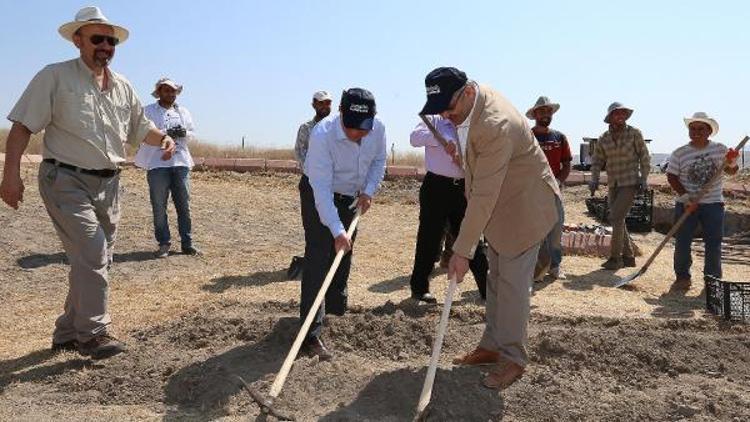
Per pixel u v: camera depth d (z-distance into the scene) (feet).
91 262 18.03
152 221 37.11
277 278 28.40
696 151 27.55
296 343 15.30
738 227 47.70
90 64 18.31
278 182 50.03
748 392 16.81
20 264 29.01
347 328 19.25
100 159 18.37
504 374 16.26
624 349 18.58
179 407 15.99
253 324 19.84
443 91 14.73
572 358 18.16
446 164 22.54
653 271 31.73
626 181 30.76
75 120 17.92
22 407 15.80
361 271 29.58
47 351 19.40
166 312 23.13
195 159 52.21
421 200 23.20
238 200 43.47
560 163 28.76
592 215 45.65
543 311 23.12
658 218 46.50
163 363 17.70
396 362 18.13
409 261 31.76
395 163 65.62
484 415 15.31
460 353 18.72
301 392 16.12
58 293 26.30
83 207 18.03
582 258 33.94
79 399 16.34
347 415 15.10
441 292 25.90
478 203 14.98
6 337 21.06
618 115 30.55
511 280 15.98
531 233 15.80
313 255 17.83
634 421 15.31
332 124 17.51
